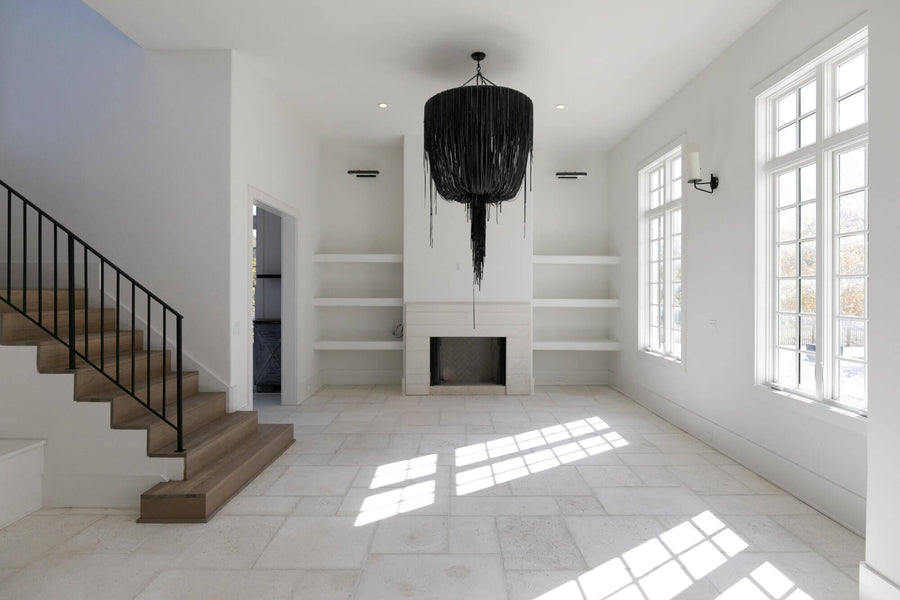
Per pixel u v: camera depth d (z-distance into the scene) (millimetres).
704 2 3322
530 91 4773
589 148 6664
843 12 2758
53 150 4059
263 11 3484
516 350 6156
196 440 3254
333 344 6207
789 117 3389
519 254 6215
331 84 4680
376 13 3502
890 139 1901
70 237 2969
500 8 3436
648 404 5430
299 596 2076
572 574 2252
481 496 3121
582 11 3449
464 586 2154
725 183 3924
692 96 4469
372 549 2467
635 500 3059
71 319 3010
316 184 6469
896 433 1875
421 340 6145
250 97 4352
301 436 4422
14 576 2223
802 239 3230
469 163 3373
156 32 3770
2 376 3004
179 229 4008
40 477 2990
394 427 4715
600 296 6887
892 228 1892
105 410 2979
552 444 4184
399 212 6754
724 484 3314
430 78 4539
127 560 2359
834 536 2605
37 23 4102
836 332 2943
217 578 2207
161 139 4020
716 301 4047
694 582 2191
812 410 2941
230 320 4004
